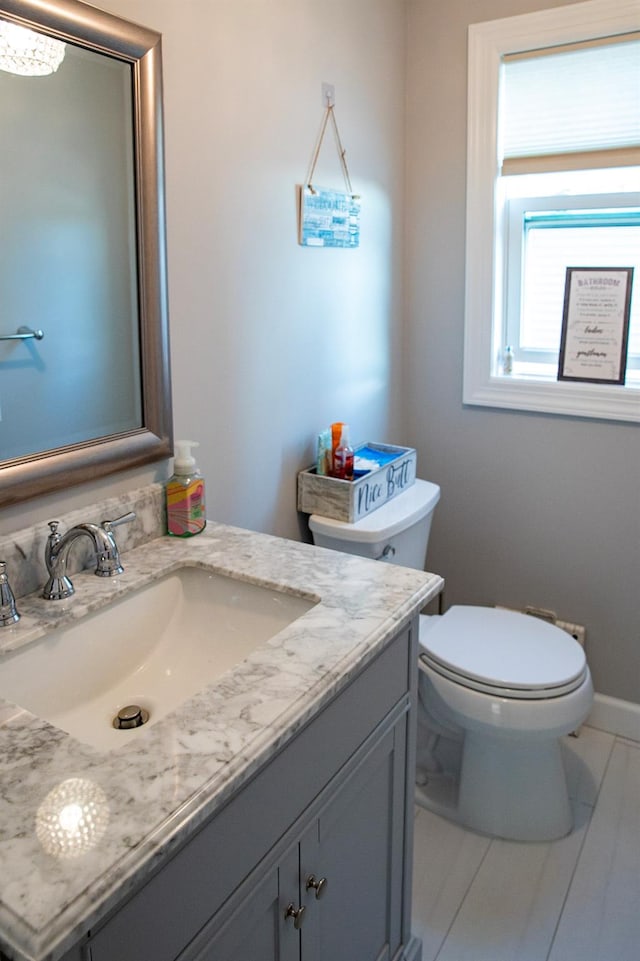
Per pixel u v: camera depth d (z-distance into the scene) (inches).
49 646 47.2
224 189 63.6
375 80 82.2
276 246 70.4
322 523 75.6
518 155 84.9
